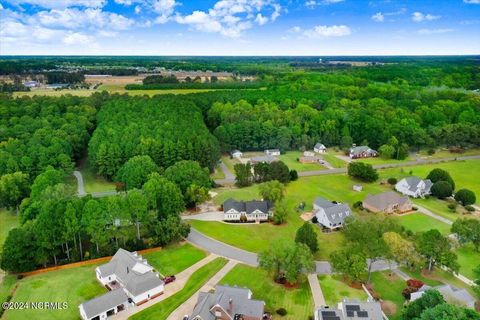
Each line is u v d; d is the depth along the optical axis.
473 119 193.88
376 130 178.50
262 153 174.12
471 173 145.62
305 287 73.31
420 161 162.62
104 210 82.50
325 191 126.50
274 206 104.25
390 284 74.44
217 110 199.38
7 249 75.56
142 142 132.50
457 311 53.31
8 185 106.00
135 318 64.44
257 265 81.50
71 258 81.94
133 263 73.81
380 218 94.75
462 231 86.56
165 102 193.75
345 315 60.16
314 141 180.88
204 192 107.69
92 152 134.62
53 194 92.81
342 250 77.06
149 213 87.56
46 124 153.50
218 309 61.78
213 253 86.44
